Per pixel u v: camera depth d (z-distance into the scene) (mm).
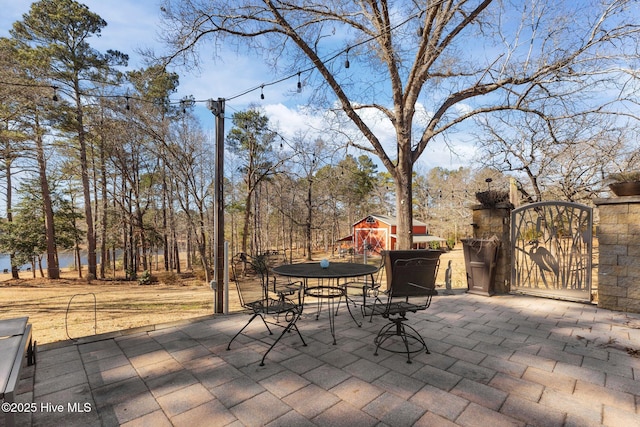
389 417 1805
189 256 23375
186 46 6828
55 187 16922
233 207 23016
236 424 1763
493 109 6879
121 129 14148
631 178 4039
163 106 14531
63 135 14508
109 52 14008
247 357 2717
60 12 12875
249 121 18000
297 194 22500
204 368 2502
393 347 2902
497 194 5062
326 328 3518
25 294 12383
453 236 28812
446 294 5164
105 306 9430
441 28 5898
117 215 17531
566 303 4484
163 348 2947
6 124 10977
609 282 4090
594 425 1711
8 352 1855
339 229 36625
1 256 18625
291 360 2639
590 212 4352
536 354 2691
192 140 15828
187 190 16812
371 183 30203
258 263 3590
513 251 5137
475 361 2561
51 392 2141
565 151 7215
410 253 4746
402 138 6711
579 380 2223
